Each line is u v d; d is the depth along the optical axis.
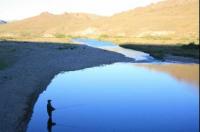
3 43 107.38
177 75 49.50
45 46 101.94
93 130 23.83
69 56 74.62
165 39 143.50
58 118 26.89
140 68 58.19
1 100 31.42
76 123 25.36
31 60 63.56
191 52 77.81
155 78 46.91
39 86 40.28
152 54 80.50
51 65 59.09
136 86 40.56
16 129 24.20
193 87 38.50
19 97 33.31
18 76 44.38
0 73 45.75
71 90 38.50
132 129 23.77
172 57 72.88
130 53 87.06
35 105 31.20
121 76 49.16
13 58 64.75
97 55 78.62
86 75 50.72
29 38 160.75
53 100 33.28
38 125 25.12
